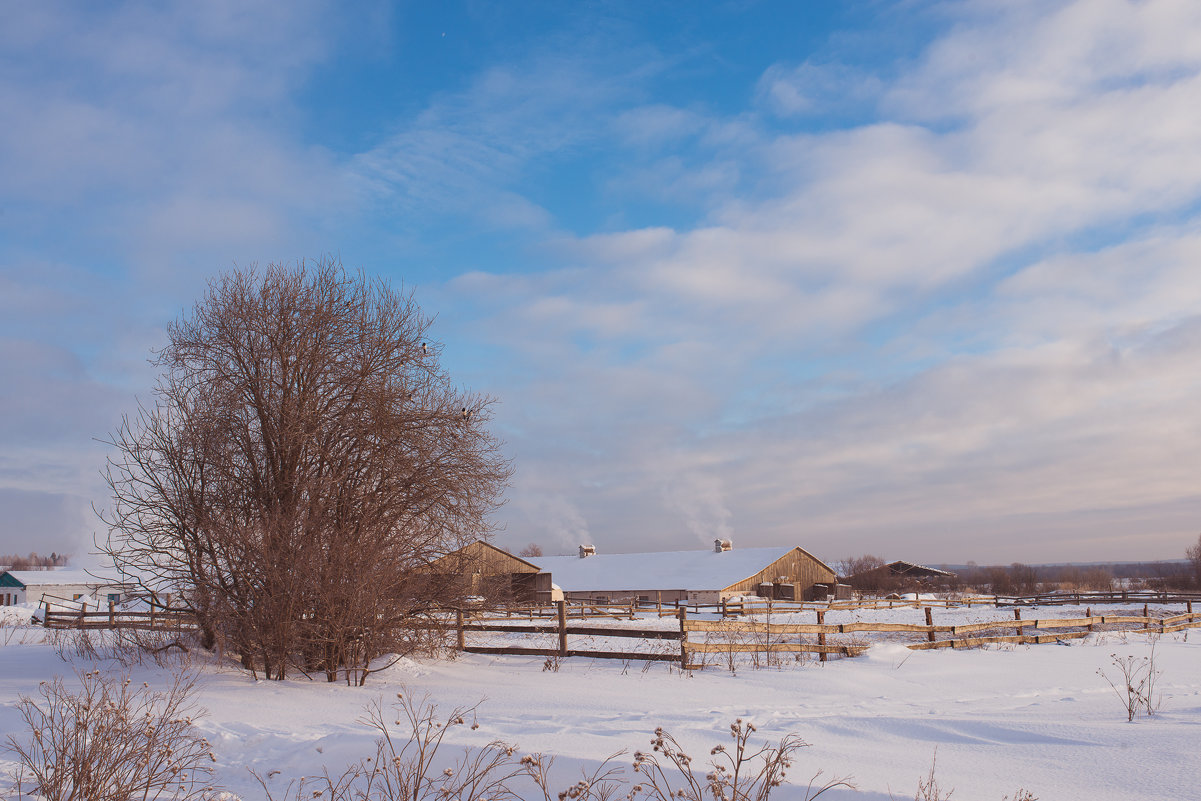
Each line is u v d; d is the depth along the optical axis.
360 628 13.41
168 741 7.23
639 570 66.12
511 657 17.14
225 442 15.16
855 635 21.94
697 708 10.02
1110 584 82.06
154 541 14.70
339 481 15.27
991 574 95.75
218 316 16.19
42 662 14.84
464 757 6.72
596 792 5.79
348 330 16.53
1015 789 5.70
